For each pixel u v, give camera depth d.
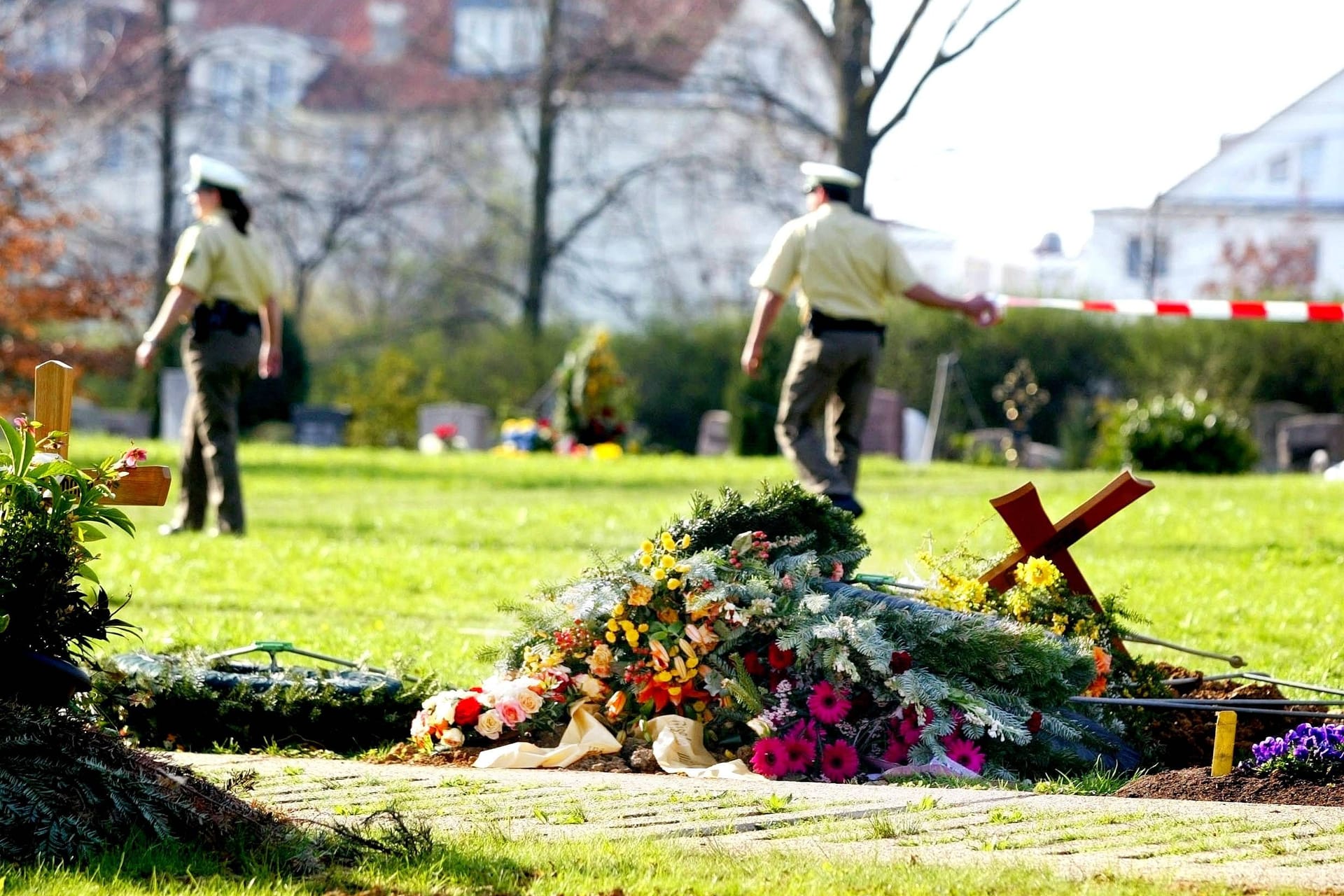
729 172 44.81
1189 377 34.88
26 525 4.53
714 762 5.88
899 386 36.19
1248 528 14.06
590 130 46.53
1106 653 6.42
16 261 29.61
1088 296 38.78
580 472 21.56
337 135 49.19
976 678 5.95
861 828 4.46
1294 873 3.94
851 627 5.80
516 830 4.48
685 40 42.22
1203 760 6.24
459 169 47.88
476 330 47.34
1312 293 35.53
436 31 49.31
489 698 6.03
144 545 12.33
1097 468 26.56
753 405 29.67
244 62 52.88
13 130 39.25
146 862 4.02
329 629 8.65
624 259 49.97
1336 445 28.66
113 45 41.50
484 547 13.10
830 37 37.44
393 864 4.04
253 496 18.23
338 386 38.38
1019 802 4.79
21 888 3.78
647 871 3.95
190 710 6.19
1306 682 7.26
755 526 6.36
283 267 48.50
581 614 6.09
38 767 4.24
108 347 38.50
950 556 6.88
